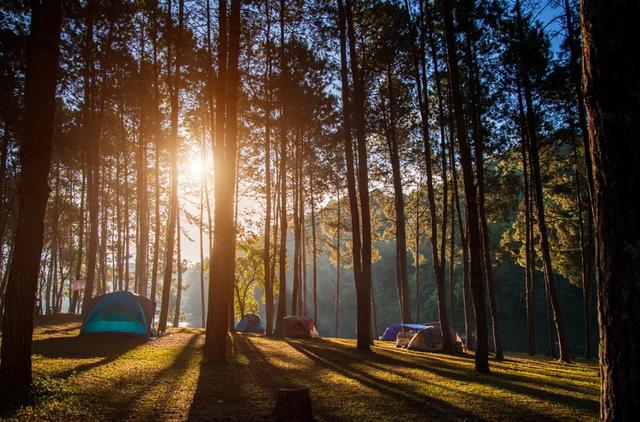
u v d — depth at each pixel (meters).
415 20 21.03
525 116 22.28
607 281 3.21
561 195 28.72
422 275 69.94
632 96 3.16
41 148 7.49
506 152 24.84
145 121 28.19
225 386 9.05
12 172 29.47
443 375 11.42
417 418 7.11
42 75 7.59
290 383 9.60
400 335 23.25
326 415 7.11
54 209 37.91
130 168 36.41
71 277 45.56
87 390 7.86
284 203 23.81
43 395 7.05
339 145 30.83
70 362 10.66
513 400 8.52
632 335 3.05
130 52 26.12
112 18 23.25
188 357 12.68
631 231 3.12
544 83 20.28
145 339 17.14
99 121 24.16
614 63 3.22
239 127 27.30
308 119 25.53
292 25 22.61
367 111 25.72
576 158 26.56
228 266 12.34
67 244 49.03
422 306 68.62
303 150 29.06
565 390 9.91
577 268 32.09
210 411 7.16
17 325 7.11
